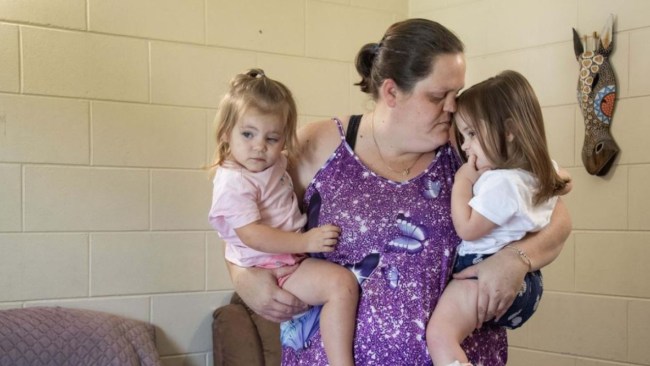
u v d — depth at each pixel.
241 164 1.73
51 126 2.62
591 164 2.64
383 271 1.65
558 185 1.63
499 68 2.99
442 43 1.61
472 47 3.09
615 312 2.64
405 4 3.39
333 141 1.79
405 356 1.60
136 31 2.76
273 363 2.71
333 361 1.62
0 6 2.54
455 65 1.61
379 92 1.71
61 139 2.63
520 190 1.57
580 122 2.73
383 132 1.72
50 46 2.62
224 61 2.94
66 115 2.64
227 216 1.70
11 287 2.56
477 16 3.07
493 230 1.62
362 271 1.67
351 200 1.71
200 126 2.89
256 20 3.01
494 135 1.59
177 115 2.84
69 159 2.65
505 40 2.97
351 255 1.68
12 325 2.42
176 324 2.85
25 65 2.58
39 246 2.60
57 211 2.63
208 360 2.91
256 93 1.69
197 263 2.89
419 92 1.62
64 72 2.64
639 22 2.57
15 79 2.56
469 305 1.59
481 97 1.62
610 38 2.62
